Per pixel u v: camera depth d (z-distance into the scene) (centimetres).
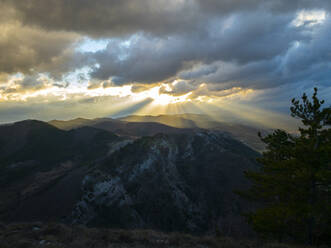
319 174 1238
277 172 1552
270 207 1520
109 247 946
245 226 3550
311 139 1341
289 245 1112
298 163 1364
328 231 1343
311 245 1278
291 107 1505
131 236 1100
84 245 951
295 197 1410
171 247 978
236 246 1030
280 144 1553
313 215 1288
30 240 1016
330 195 1362
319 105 1369
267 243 1115
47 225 1288
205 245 1044
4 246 935
